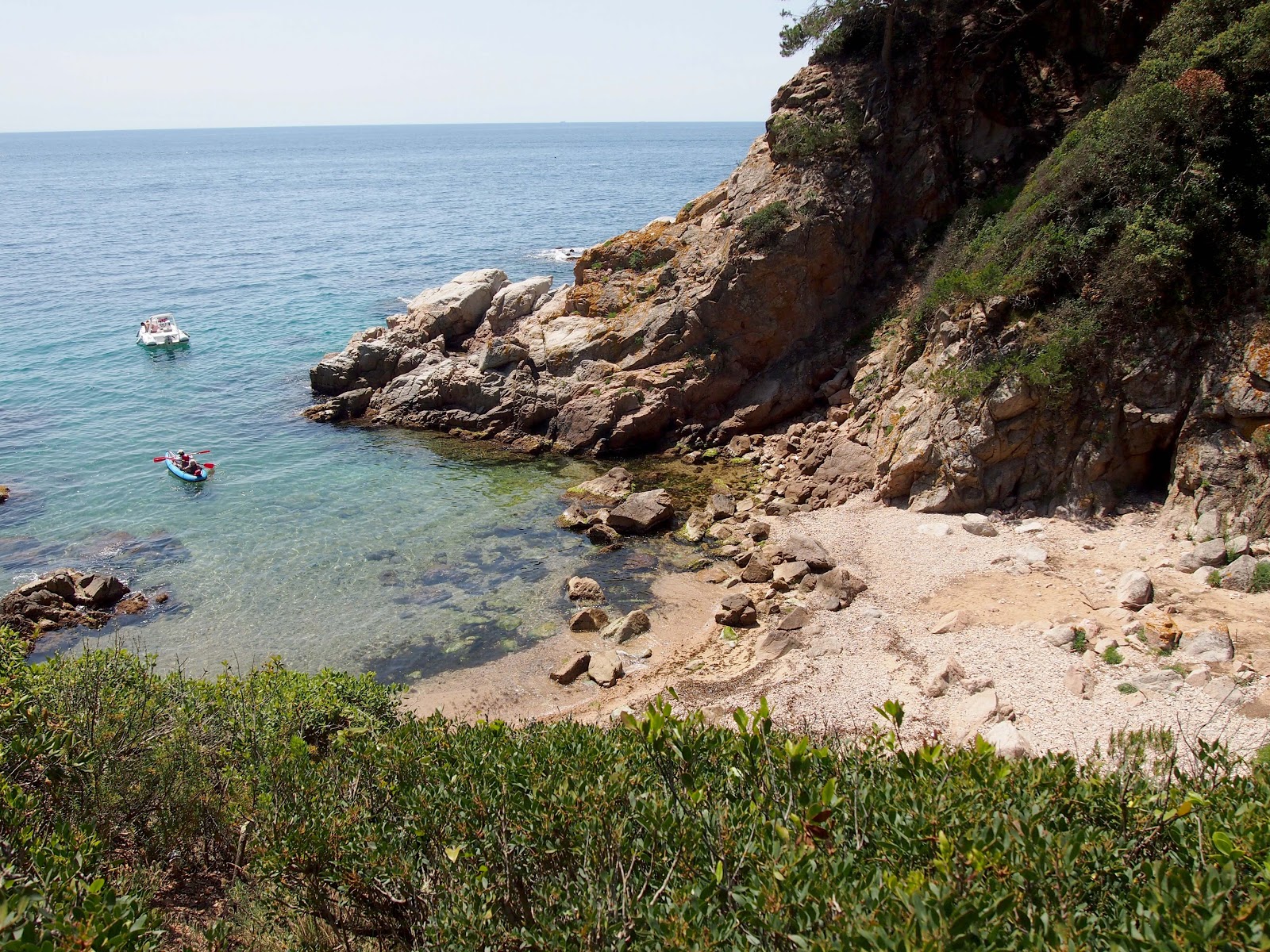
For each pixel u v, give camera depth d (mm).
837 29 35031
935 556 21969
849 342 32875
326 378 38812
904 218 34250
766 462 30484
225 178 176375
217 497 29266
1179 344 21750
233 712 13117
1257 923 5395
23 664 12344
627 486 28984
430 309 41438
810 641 19156
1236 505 19875
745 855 6852
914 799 7535
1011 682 16250
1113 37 32250
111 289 61938
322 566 24688
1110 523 21906
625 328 34594
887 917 5500
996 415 23297
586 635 21109
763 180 34906
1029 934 5605
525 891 8000
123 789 10617
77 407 38344
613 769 8961
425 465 32000
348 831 8891
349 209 112875
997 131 33656
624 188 135250
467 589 23391
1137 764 8805
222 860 11047
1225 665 15508
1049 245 23797
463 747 10188
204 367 43906
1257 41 22047
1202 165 22000
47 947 5508
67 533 26781
